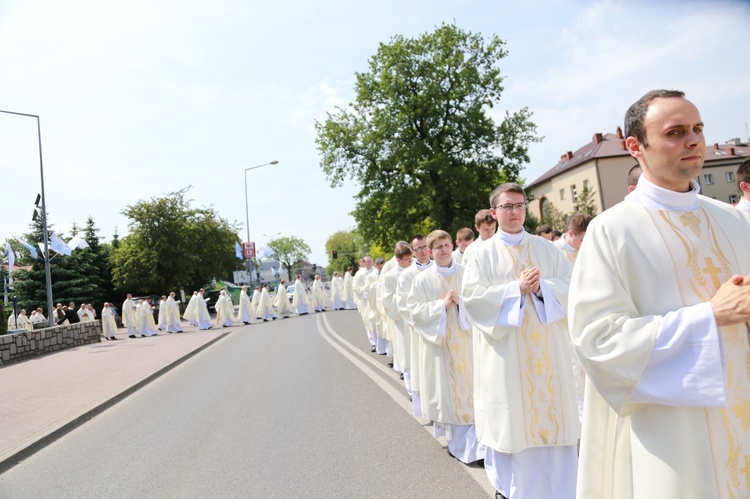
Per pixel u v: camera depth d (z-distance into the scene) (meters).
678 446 1.90
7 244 25.45
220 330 25.28
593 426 2.24
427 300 5.42
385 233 36.69
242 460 5.60
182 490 4.94
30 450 6.84
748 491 1.90
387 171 35.81
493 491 4.25
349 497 4.40
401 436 5.87
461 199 32.88
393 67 34.62
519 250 4.18
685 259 2.03
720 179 52.62
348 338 15.83
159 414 8.23
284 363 12.02
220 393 9.34
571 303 2.20
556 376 3.89
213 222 47.00
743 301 1.77
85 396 9.95
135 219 43.41
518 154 35.78
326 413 7.16
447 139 35.44
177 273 44.38
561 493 3.82
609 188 46.53
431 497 4.23
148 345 19.75
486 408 3.99
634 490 2.04
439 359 5.16
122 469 5.74
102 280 44.50
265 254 42.12
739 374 1.94
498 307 3.87
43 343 19.14
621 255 2.10
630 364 1.95
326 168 36.41
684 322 1.86
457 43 35.09
